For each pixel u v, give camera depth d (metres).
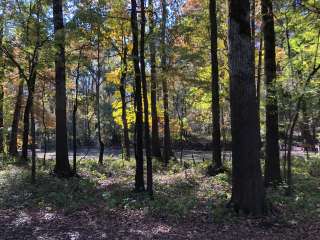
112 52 26.09
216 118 18.16
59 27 15.92
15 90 29.23
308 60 12.95
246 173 10.44
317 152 30.39
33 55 14.48
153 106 25.22
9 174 17.27
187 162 24.41
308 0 12.23
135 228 9.80
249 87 10.45
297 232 9.20
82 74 23.12
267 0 13.62
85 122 53.75
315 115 14.56
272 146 14.55
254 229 9.42
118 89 27.62
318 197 12.67
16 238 9.16
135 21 12.86
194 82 18.97
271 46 13.97
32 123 15.08
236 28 10.39
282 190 13.52
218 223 9.92
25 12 14.77
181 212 10.95
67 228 9.93
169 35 16.88
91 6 14.85
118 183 15.92
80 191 13.98
